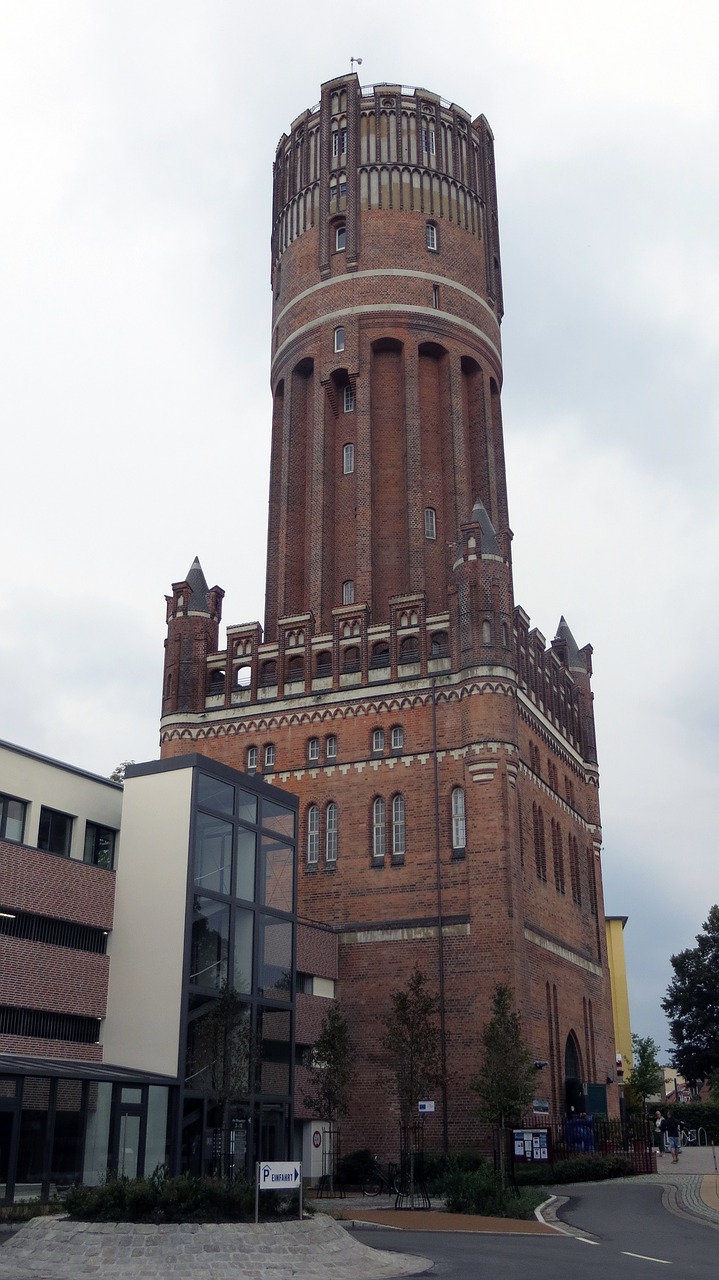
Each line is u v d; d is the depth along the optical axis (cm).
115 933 4334
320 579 6456
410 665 5756
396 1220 3422
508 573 5878
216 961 4291
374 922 5434
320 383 6888
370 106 7419
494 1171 4144
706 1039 9675
